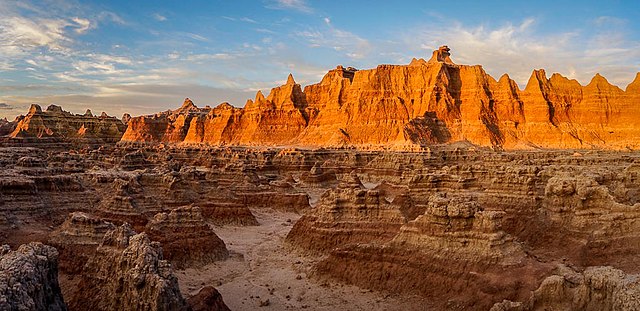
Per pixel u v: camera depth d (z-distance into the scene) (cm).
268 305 5809
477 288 5147
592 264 6153
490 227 5591
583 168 10088
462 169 10688
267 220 11462
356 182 11431
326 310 5622
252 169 14988
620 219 6519
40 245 3931
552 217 7325
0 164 11469
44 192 8675
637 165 9100
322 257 7581
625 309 3797
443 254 5706
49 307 3606
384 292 5850
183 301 4281
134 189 9712
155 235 7394
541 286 4656
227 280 6750
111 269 4678
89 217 6569
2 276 3127
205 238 7725
